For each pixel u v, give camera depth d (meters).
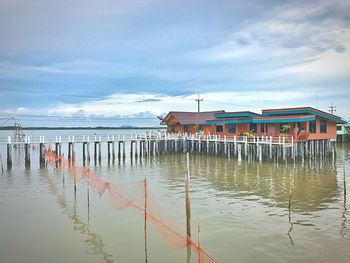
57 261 15.55
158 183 32.03
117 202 24.80
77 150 73.50
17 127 74.06
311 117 43.38
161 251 16.33
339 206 23.41
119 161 48.06
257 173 36.53
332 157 49.44
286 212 22.12
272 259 15.35
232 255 15.77
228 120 51.25
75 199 25.84
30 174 37.09
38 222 20.70
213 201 25.03
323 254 15.78
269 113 48.56
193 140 54.66
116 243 17.39
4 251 16.61
